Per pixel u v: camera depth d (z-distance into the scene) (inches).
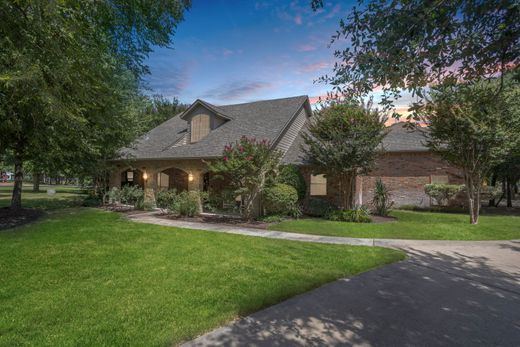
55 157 500.4
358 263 243.3
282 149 594.6
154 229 382.0
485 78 115.2
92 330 130.0
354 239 349.7
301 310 156.6
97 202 713.0
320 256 263.7
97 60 364.2
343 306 162.2
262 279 199.5
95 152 498.3
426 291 186.4
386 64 108.3
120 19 443.2
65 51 299.0
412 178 634.2
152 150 696.4
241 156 465.1
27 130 391.2
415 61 105.7
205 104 669.9
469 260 261.0
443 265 245.3
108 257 246.4
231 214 563.8
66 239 310.3
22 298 162.1
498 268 237.5
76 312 146.5
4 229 369.4
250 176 468.4
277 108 692.7
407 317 149.6
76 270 211.3
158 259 243.1
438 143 448.5
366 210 536.1
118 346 118.6
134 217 517.7
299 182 539.2
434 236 363.3
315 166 527.8
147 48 519.5
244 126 646.5
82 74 330.0
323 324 141.3
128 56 518.6
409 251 292.7
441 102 133.8
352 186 528.1
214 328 136.2
